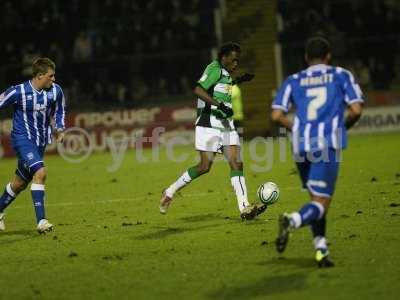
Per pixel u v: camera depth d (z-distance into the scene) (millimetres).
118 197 48031
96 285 24891
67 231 35844
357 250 27969
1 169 72438
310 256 27375
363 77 94000
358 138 84438
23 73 87688
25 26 92938
